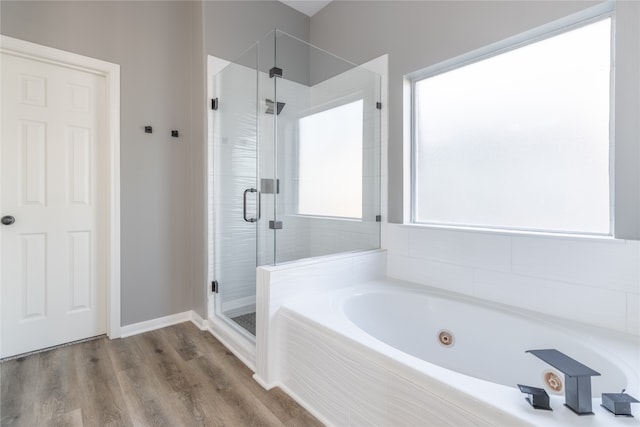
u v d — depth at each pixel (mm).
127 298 2238
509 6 1616
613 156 1378
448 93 1987
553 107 1564
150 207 2340
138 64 2256
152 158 2342
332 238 2070
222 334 2146
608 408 799
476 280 1777
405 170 2146
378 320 1894
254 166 2057
